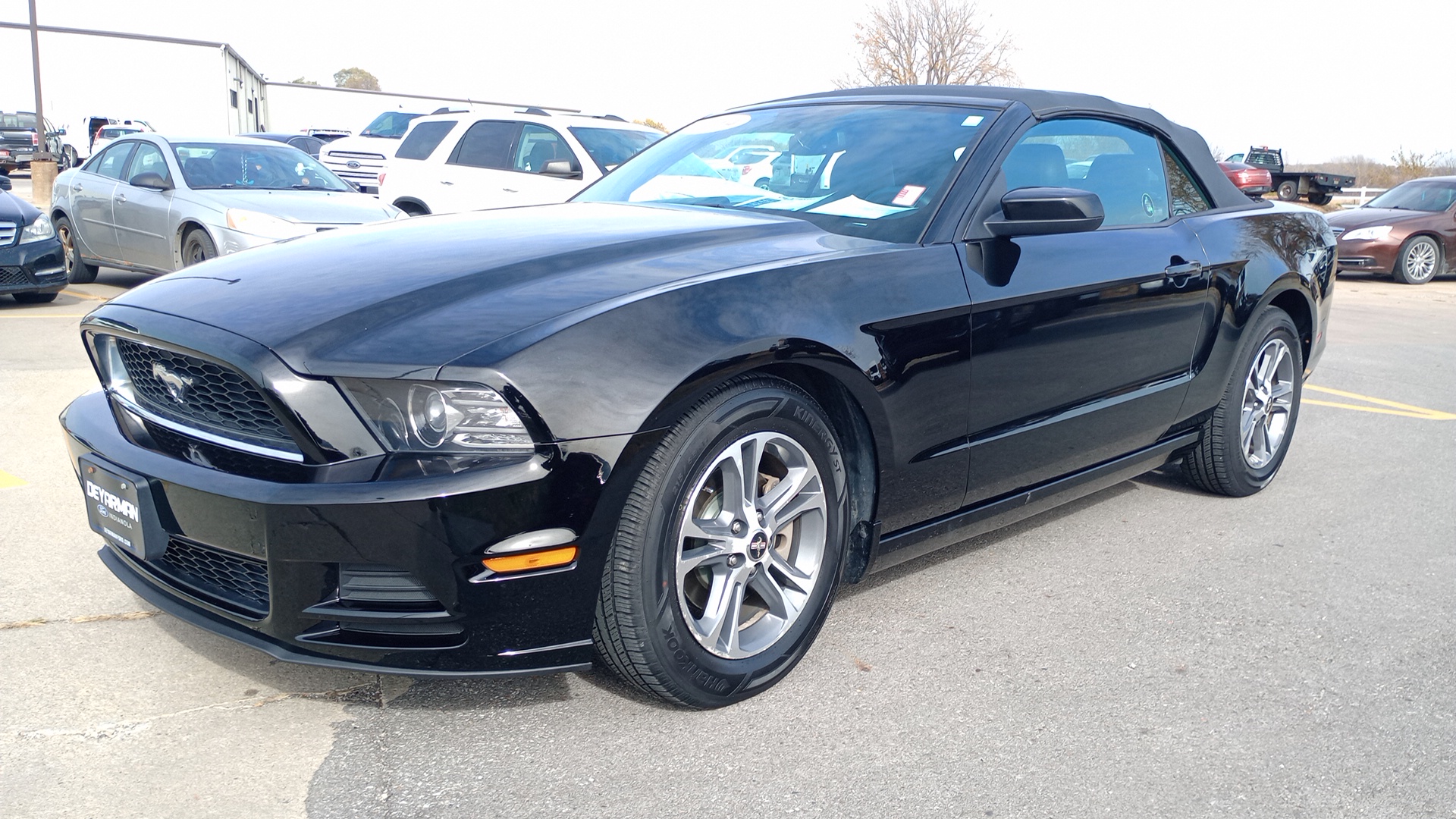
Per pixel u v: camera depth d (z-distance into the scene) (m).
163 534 2.29
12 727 2.27
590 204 3.33
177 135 8.83
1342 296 12.27
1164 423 3.63
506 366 2.03
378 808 2.04
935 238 2.79
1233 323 3.75
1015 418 2.96
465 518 2.01
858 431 2.64
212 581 2.33
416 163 10.05
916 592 3.16
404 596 2.10
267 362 2.09
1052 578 3.30
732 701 2.44
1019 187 3.06
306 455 2.10
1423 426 5.53
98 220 9.11
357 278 2.40
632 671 2.29
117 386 2.61
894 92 3.53
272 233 7.50
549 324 2.12
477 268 2.40
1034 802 2.11
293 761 2.19
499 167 9.59
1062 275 3.01
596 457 2.08
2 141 28.48
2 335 6.86
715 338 2.22
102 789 2.07
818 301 2.45
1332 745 2.36
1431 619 3.06
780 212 3.07
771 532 2.45
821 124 3.41
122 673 2.53
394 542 2.02
